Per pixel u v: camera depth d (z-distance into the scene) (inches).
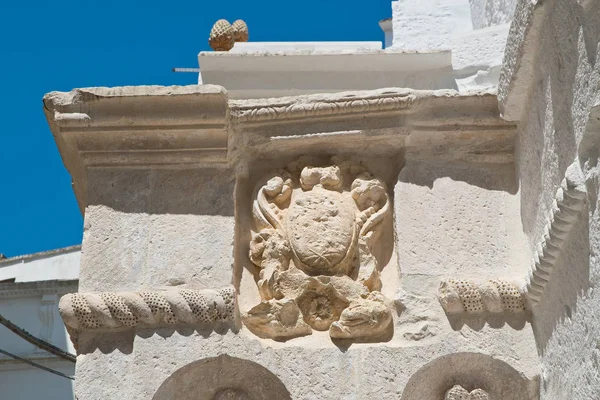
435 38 418.0
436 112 269.3
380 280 258.8
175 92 262.8
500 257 258.2
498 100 266.1
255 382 246.1
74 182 290.4
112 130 265.4
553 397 232.8
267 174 271.9
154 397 241.0
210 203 263.6
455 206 263.9
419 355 243.6
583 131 204.2
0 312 725.9
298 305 253.0
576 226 215.9
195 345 245.4
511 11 359.6
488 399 243.3
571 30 213.5
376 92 269.0
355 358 243.3
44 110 269.0
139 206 263.6
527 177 255.4
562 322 226.1
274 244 258.2
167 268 256.1
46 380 705.0
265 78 350.9
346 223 259.4
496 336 246.2
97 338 249.4
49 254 806.5
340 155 273.0
